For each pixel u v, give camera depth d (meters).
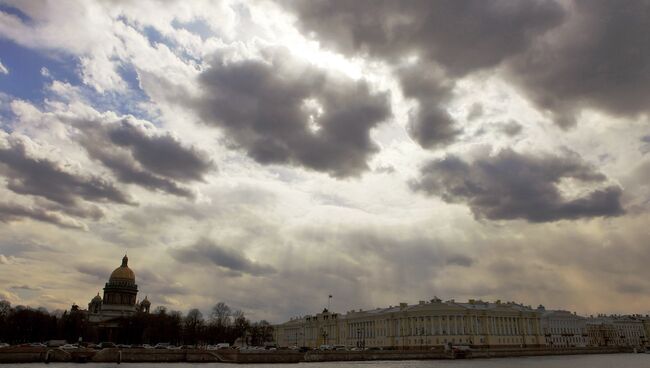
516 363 183.88
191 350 173.12
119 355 163.38
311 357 188.62
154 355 168.00
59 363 154.50
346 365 166.25
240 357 172.62
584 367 159.62
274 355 179.25
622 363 185.62
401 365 166.25
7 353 153.25
